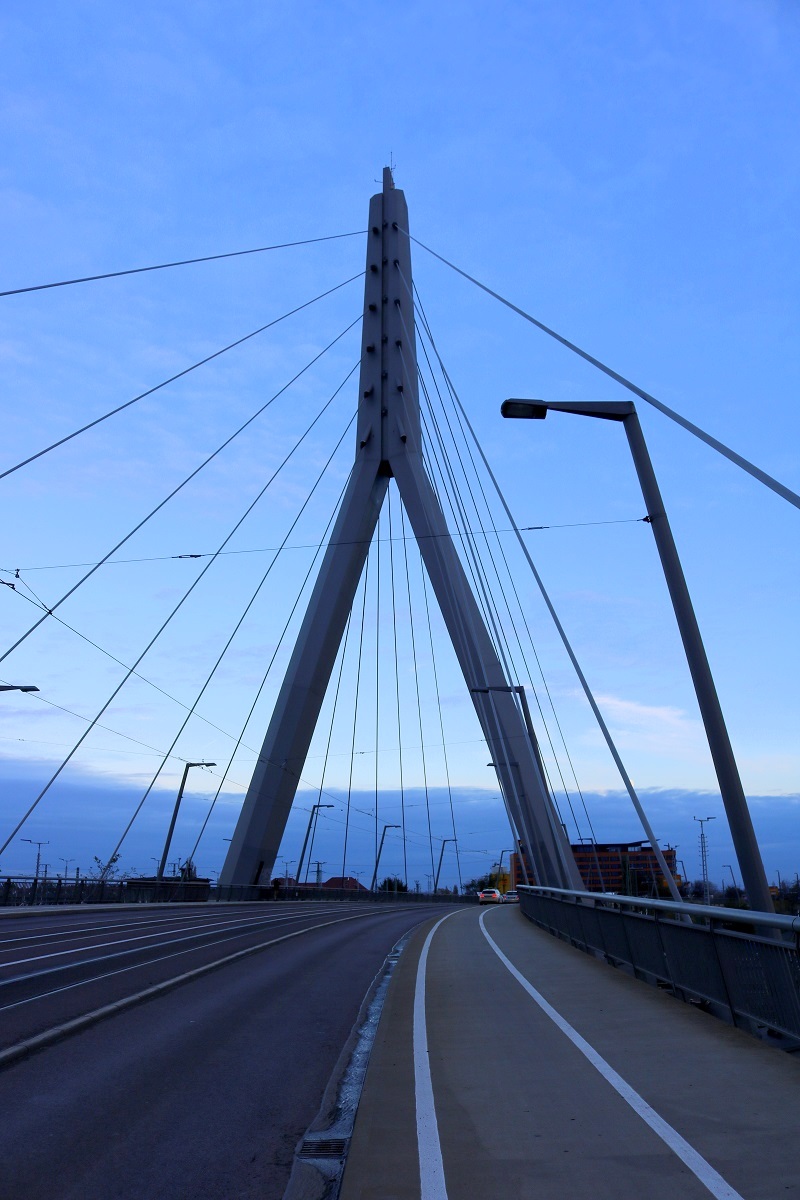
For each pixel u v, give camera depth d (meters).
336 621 50.31
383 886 127.19
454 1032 9.48
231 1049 9.05
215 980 14.36
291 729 49.59
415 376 52.75
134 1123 6.52
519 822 42.38
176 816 49.88
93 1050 8.86
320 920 33.38
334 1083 7.69
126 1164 5.67
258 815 49.53
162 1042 9.30
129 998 11.84
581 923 17.98
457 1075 7.52
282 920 32.44
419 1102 6.72
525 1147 5.61
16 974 14.10
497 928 27.05
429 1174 5.21
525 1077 7.34
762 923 7.86
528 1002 11.32
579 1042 8.61
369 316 54.09
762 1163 5.12
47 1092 7.30
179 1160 5.75
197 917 32.66
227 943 21.06
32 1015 10.46
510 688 34.62
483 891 76.12
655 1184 4.90
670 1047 8.14
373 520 52.12
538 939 21.95
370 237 55.75
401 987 13.28
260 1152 5.93
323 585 50.50
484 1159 5.43
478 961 16.69
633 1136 5.70
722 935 9.13
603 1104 6.43
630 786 14.91
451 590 47.12
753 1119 5.89
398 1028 9.85
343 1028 10.27
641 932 12.73
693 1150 5.38
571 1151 5.50
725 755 10.16
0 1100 7.05
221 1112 6.82
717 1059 7.58
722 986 9.23
